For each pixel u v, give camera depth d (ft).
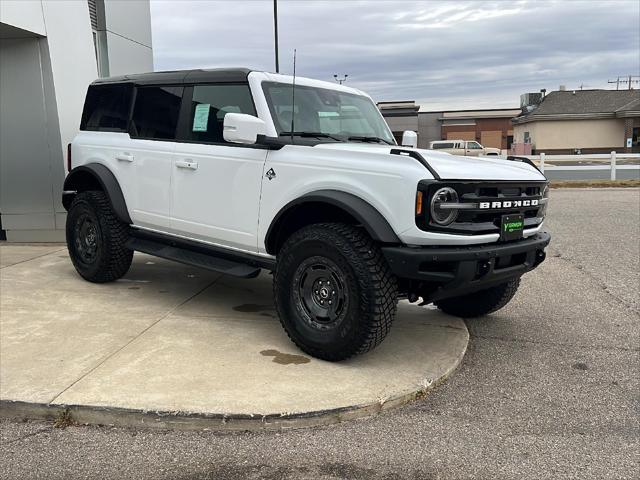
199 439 10.50
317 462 9.79
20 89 26.17
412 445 10.36
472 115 213.46
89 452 10.05
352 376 12.61
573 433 10.86
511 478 9.39
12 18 23.43
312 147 13.70
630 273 23.82
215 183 15.56
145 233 18.29
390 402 11.66
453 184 12.12
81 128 20.93
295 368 12.94
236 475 9.41
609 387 12.94
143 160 17.67
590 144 164.55
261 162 14.44
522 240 14.02
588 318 17.98
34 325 15.55
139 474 9.42
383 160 12.50
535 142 168.45
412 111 176.45
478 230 12.58
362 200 12.64
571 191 62.23
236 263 15.76
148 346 14.10
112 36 33.76
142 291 19.24
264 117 14.57
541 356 14.78
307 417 10.90
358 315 12.43
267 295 19.16
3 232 28.45
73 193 20.98
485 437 10.68
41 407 11.06
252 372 12.65
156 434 10.67
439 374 12.97
